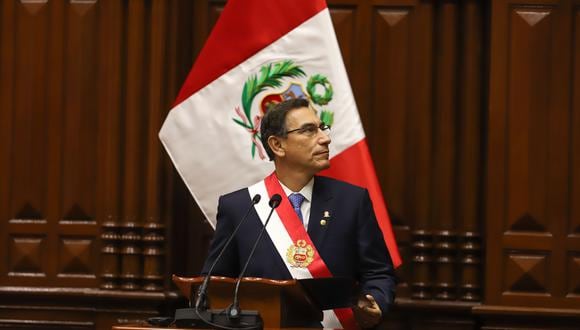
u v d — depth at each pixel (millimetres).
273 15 14820
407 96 16562
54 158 16703
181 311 8844
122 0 16625
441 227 16172
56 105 16719
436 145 16391
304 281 9406
